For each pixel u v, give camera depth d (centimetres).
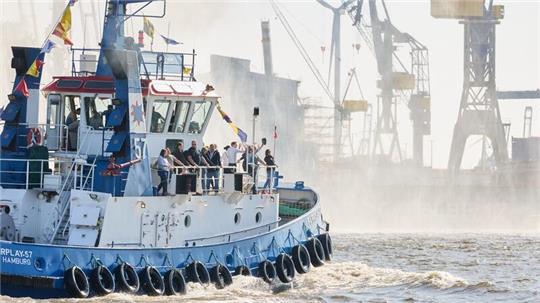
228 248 8388
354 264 10169
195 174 8150
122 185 7769
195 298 7825
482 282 9644
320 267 9744
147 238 7862
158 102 8244
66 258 7281
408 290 9319
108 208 7600
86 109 8156
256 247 8700
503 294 9338
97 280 7362
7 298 7212
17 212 7844
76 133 8219
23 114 8212
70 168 7912
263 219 9031
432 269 11912
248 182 8875
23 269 7219
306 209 10350
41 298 7238
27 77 8244
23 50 8250
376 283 9550
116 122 7775
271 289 8706
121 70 7756
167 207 7981
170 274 7806
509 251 14925
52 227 7844
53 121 8275
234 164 8894
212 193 8419
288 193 10475
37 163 7944
